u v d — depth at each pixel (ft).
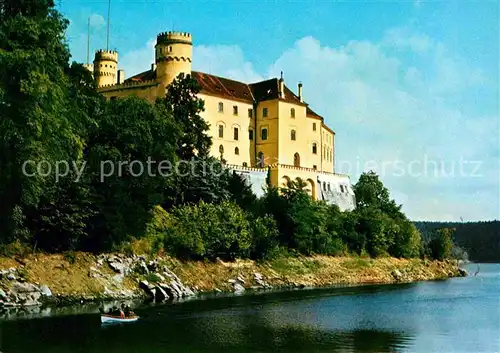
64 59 200.44
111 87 426.10
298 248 360.89
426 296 274.98
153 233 272.92
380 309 221.66
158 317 187.93
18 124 175.63
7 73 171.22
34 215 223.92
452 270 467.11
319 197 456.04
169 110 345.51
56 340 147.64
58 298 204.44
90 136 247.91
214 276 282.56
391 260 426.92
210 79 454.81
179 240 279.69
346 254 395.14
